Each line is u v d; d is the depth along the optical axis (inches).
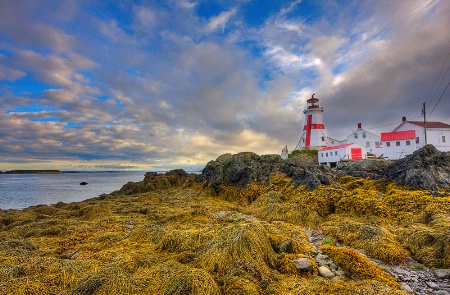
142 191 1304.1
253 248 340.8
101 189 2405.3
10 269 297.3
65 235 524.4
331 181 861.8
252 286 266.4
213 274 310.0
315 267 327.9
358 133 1985.7
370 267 324.2
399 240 429.7
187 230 469.1
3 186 2915.8
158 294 251.6
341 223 556.4
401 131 1665.8
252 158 1269.7
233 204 911.7
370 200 649.0
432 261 356.8
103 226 585.3
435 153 855.1
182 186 1318.9
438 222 484.4
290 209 661.9
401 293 256.2
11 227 652.1
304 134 2217.0
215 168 1239.5
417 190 711.7
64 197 1718.8
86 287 254.1
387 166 928.3
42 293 255.9
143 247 416.2
